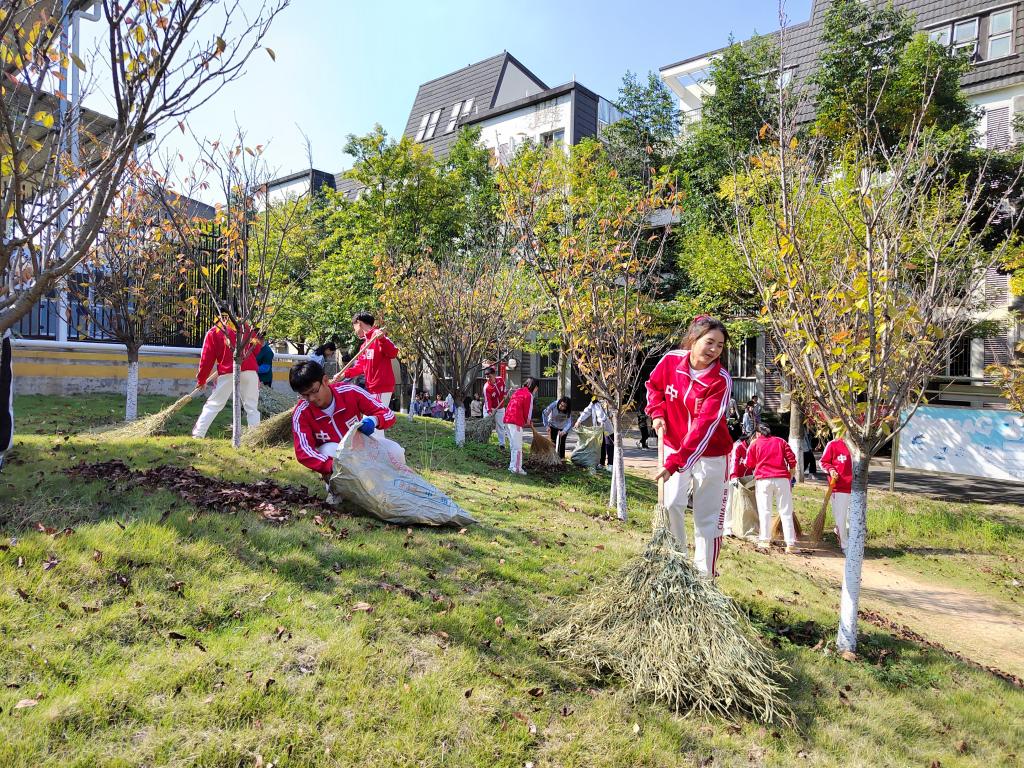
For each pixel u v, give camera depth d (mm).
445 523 5453
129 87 3654
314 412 5402
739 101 16062
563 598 4613
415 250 20203
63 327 12219
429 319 12398
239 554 4133
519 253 9398
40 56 3654
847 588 5027
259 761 2605
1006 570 9461
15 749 2422
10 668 2842
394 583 4207
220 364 7941
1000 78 19266
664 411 4883
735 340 16016
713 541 4891
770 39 16062
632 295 8750
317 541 4547
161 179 9023
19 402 10375
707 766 3160
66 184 4812
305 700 2986
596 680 3734
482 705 3205
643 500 11039
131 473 5277
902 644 5473
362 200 21500
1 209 3490
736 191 6812
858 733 3719
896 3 21469
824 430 9633
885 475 17109
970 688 4848
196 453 6500
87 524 4152
